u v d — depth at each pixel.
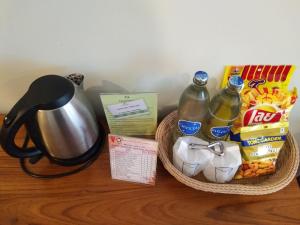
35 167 0.78
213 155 0.72
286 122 0.77
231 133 0.79
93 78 0.79
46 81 0.63
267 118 0.76
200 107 0.75
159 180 0.77
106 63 0.75
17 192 0.73
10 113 0.59
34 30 0.66
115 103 0.72
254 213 0.72
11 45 0.70
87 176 0.77
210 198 0.74
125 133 0.83
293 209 0.73
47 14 0.63
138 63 0.75
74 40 0.69
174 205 0.73
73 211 0.70
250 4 0.61
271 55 0.72
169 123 0.84
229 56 0.73
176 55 0.73
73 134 0.68
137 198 0.73
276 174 0.78
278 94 0.74
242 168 0.78
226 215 0.71
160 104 0.89
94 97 0.86
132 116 0.77
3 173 0.77
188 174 0.75
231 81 0.67
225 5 0.61
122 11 0.62
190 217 0.71
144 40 0.69
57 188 0.74
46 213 0.70
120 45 0.70
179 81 0.80
